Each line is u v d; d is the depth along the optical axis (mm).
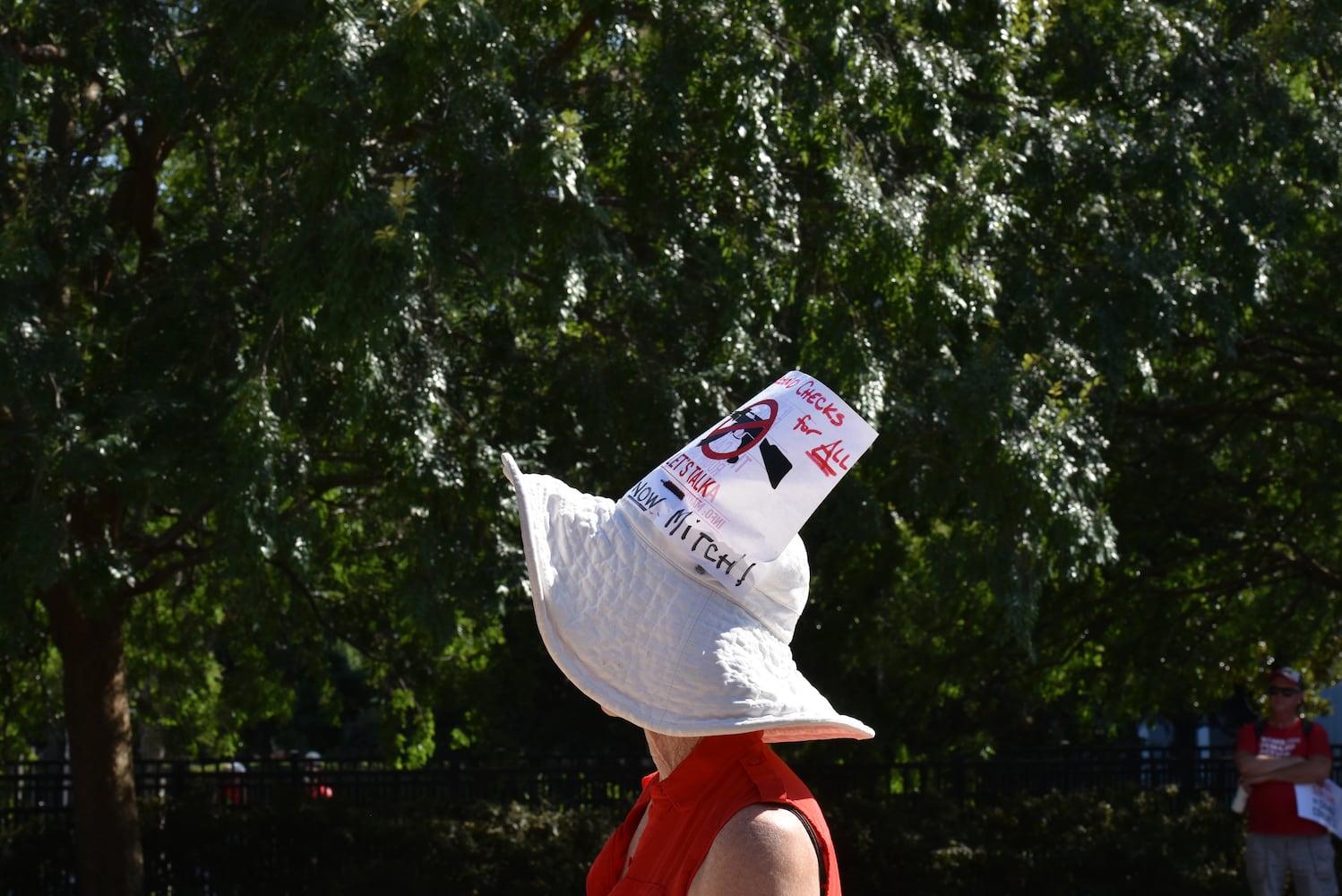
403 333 10109
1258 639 18547
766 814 2260
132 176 12945
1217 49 13648
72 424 9500
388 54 9367
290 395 10359
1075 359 12094
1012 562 11336
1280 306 16484
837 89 11023
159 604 17500
